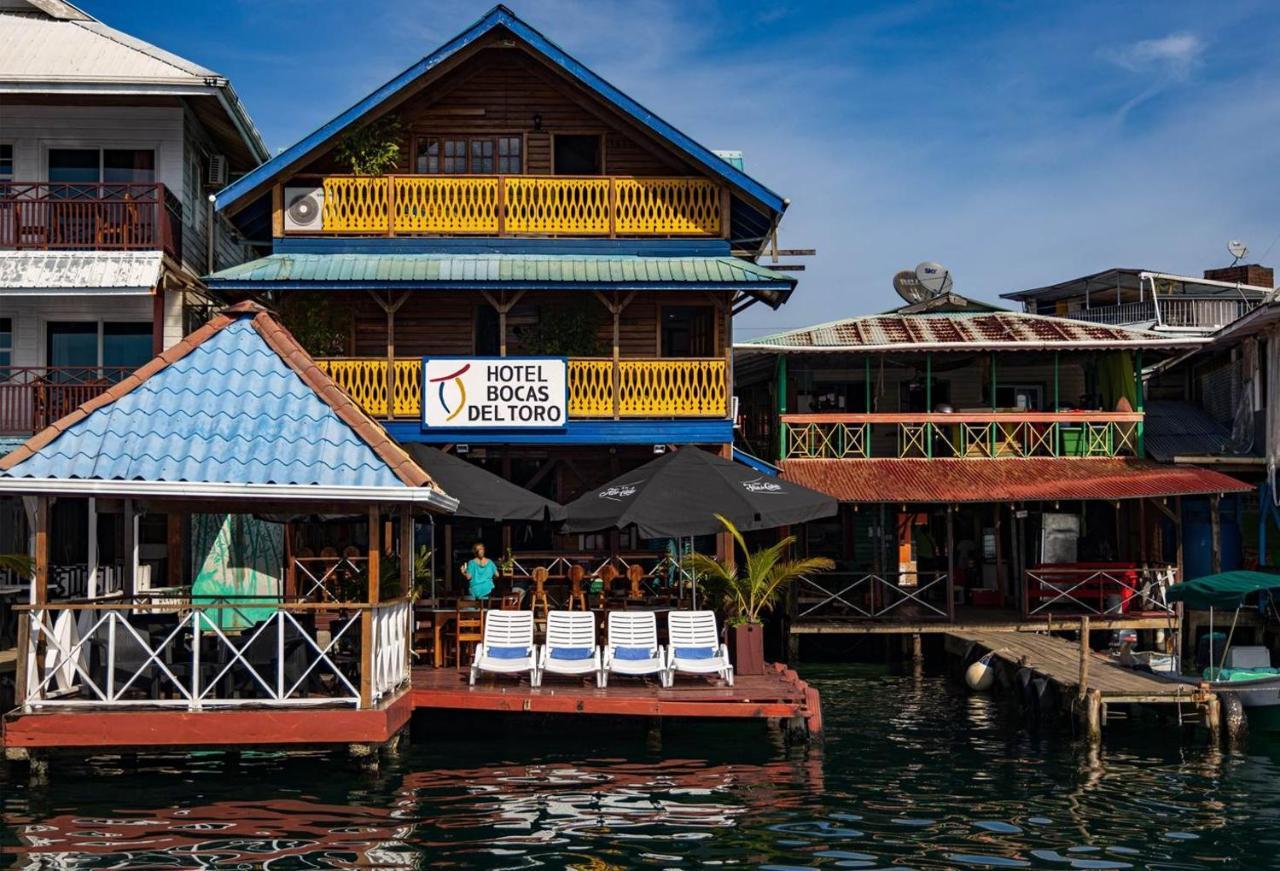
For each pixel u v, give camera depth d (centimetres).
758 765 1437
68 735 1248
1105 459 2662
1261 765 1480
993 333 2711
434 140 2292
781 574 1702
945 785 1359
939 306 3175
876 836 1145
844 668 2412
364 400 2142
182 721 1255
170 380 1384
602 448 2295
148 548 2297
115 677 1359
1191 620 2481
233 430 1334
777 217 2256
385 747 1408
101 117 2327
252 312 1491
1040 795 1317
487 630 1588
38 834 1112
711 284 2114
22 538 2130
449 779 1339
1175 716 1783
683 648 1590
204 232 2548
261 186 2206
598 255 2228
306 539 2247
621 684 1582
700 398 2166
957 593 2822
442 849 1077
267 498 1300
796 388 2894
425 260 2184
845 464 2639
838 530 2912
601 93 2223
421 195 2223
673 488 1667
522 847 1087
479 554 1764
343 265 2152
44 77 2208
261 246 2528
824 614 2530
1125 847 1120
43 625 1288
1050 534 2680
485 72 2295
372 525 1331
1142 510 2559
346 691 1413
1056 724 1753
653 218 2238
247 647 1342
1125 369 2716
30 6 2534
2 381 2266
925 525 2927
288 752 1441
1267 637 2453
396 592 1642
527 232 2225
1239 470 2652
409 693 1473
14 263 2162
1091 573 2547
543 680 1609
